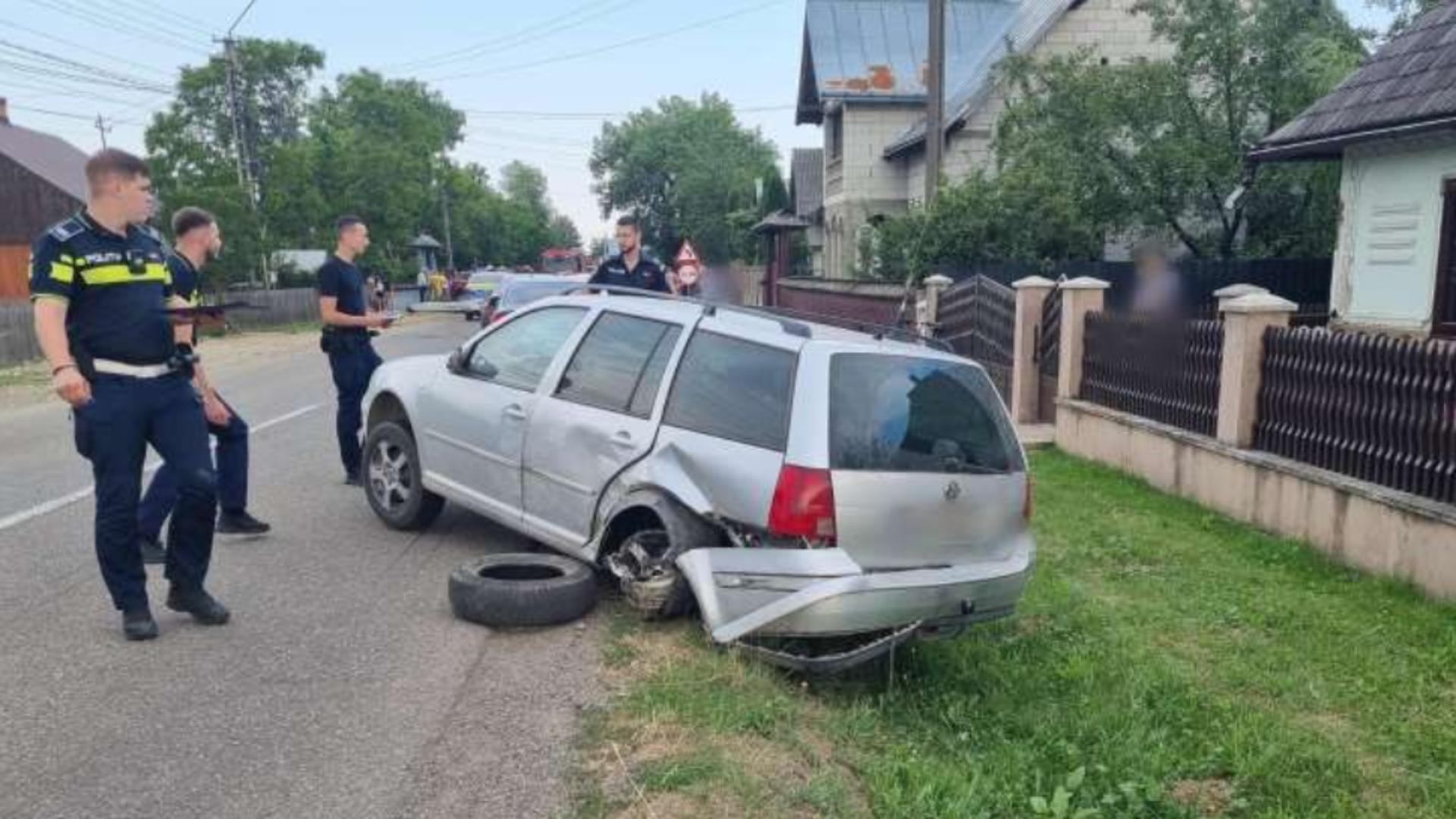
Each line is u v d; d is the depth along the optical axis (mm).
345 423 7641
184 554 4719
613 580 5520
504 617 4809
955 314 13883
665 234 67750
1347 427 6727
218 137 37969
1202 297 14703
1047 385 11469
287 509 7012
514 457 5605
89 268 4316
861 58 27578
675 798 3363
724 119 69188
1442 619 5508
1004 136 17359
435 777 3475
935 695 4652
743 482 4445
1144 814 3650
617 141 69062
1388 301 11000
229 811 3229
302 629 4770
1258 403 7602
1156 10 16594
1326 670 4965
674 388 4957
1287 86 15773
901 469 4449
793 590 4223
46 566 5609
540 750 3672
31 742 3625
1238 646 5238
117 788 3340
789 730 3951
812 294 21438
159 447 4609
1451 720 4457
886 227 17656
